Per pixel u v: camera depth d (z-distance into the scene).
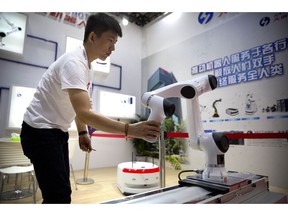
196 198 0.85
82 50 0.88
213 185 0.94
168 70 3.92
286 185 2.30
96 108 3.71
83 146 1.14
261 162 2.51
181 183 1.05
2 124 2.78
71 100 0.75
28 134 0.83
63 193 0.80
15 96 2.78
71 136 3.13
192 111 1.12
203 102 3.19
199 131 1.12
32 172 1.88
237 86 2.81
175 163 3.51
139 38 4.62
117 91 4.09
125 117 3.88
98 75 3.84
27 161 1.95
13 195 2.10
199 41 3.40
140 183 2.08
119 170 2.29
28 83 3.04
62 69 0.79
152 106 0.94
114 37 0.89
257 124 2.57
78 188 2.39
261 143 2.52
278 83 2.43
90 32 0.88
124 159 4.02
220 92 3.00
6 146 1.83
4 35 2.76
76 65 0.79
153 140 0.78
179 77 3.68
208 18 3.29
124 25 4.36
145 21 4.63
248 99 2.68
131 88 4.34
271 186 2.39
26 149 0.83
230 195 0.91
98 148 3.71
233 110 2.82
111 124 0.73
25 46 3.04
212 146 1.05
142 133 0.75
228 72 2.93
